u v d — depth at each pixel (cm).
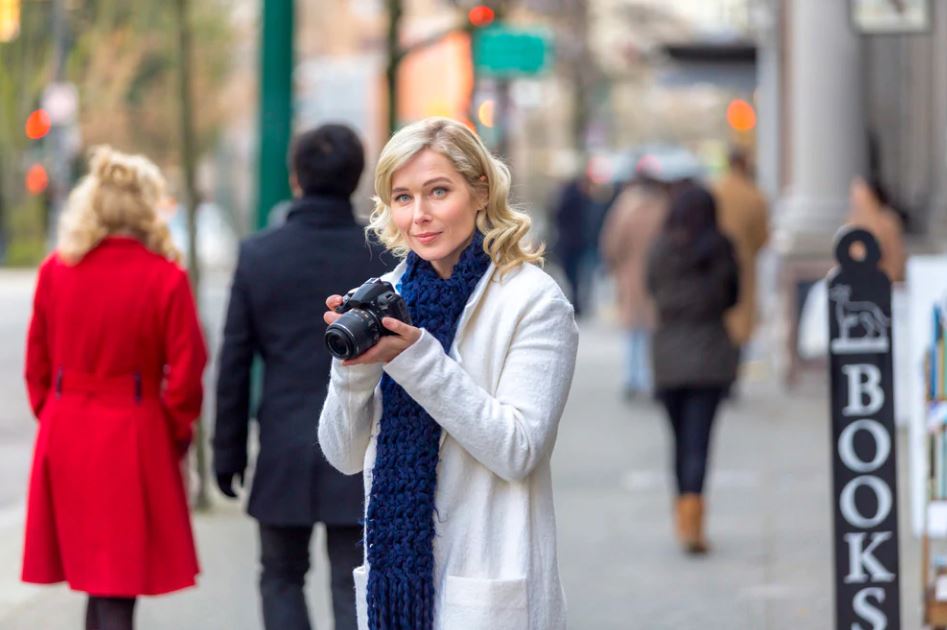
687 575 1319
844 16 2417
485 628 596
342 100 4238
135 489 895
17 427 2192
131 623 921
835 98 2430
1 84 5378
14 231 5769
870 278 888
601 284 5278
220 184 6681
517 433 591
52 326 911
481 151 618
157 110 5478
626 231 2430
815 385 2378
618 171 6325
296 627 906
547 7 3891
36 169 5450
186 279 914
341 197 909
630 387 2477
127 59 5188
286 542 912
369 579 607
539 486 618
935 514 970
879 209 1878
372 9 8388
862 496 892
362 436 618
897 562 890
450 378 586
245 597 1237
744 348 2427
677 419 1437
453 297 610
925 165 2719
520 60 2741
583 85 6450
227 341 902
